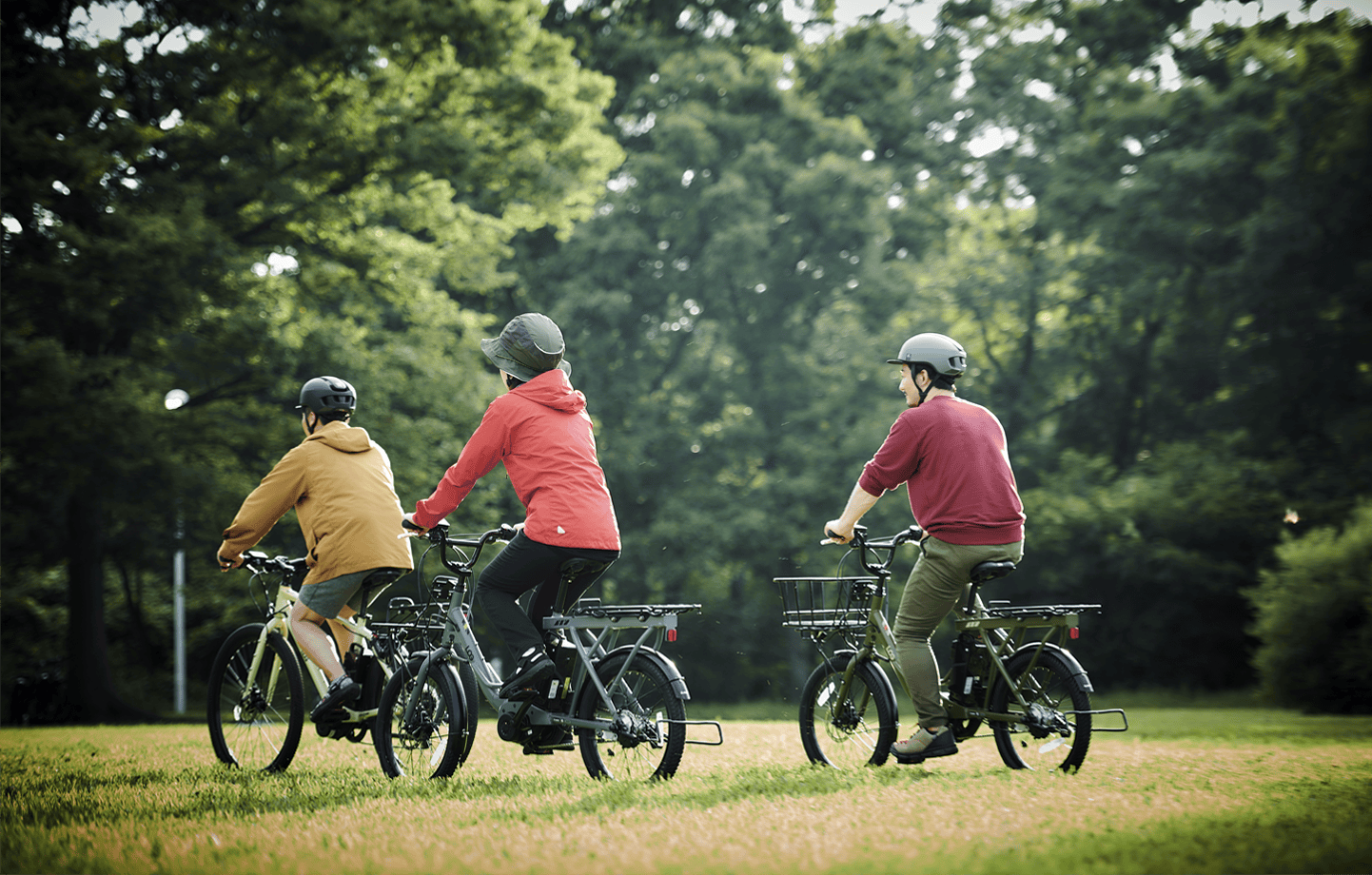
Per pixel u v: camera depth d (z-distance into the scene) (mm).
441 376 21938
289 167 20125
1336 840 3342
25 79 17562
